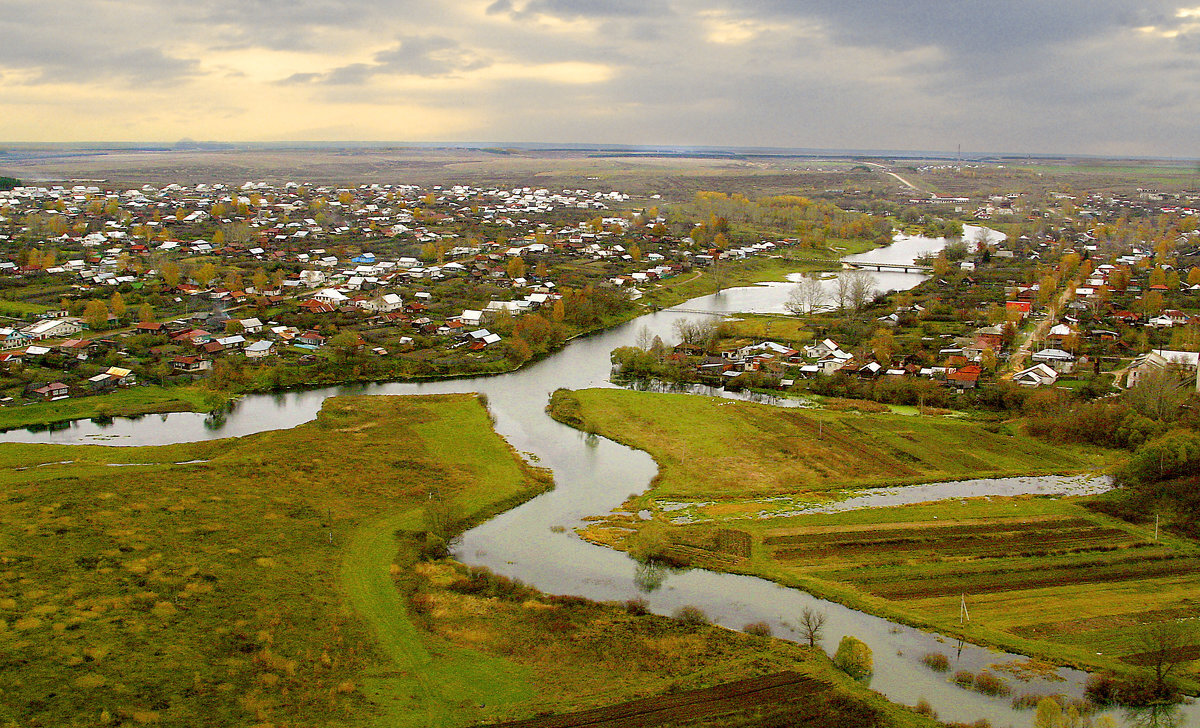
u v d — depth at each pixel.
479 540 106.81
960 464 134.12
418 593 91.44
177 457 131.88
